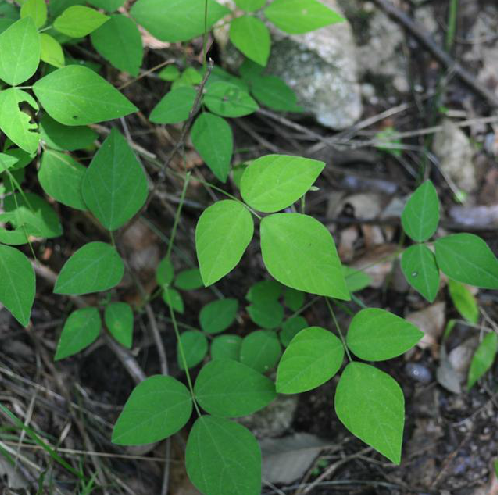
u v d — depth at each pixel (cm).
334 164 69
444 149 70
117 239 63
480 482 62
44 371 61
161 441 62
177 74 60
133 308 64
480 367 64
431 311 65
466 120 70
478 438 63
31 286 52
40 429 59
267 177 50
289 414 63
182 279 60
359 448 63
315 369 51
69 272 53
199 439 52
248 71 63
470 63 71
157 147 65
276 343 58
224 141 56
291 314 65
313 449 63
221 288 66
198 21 56
